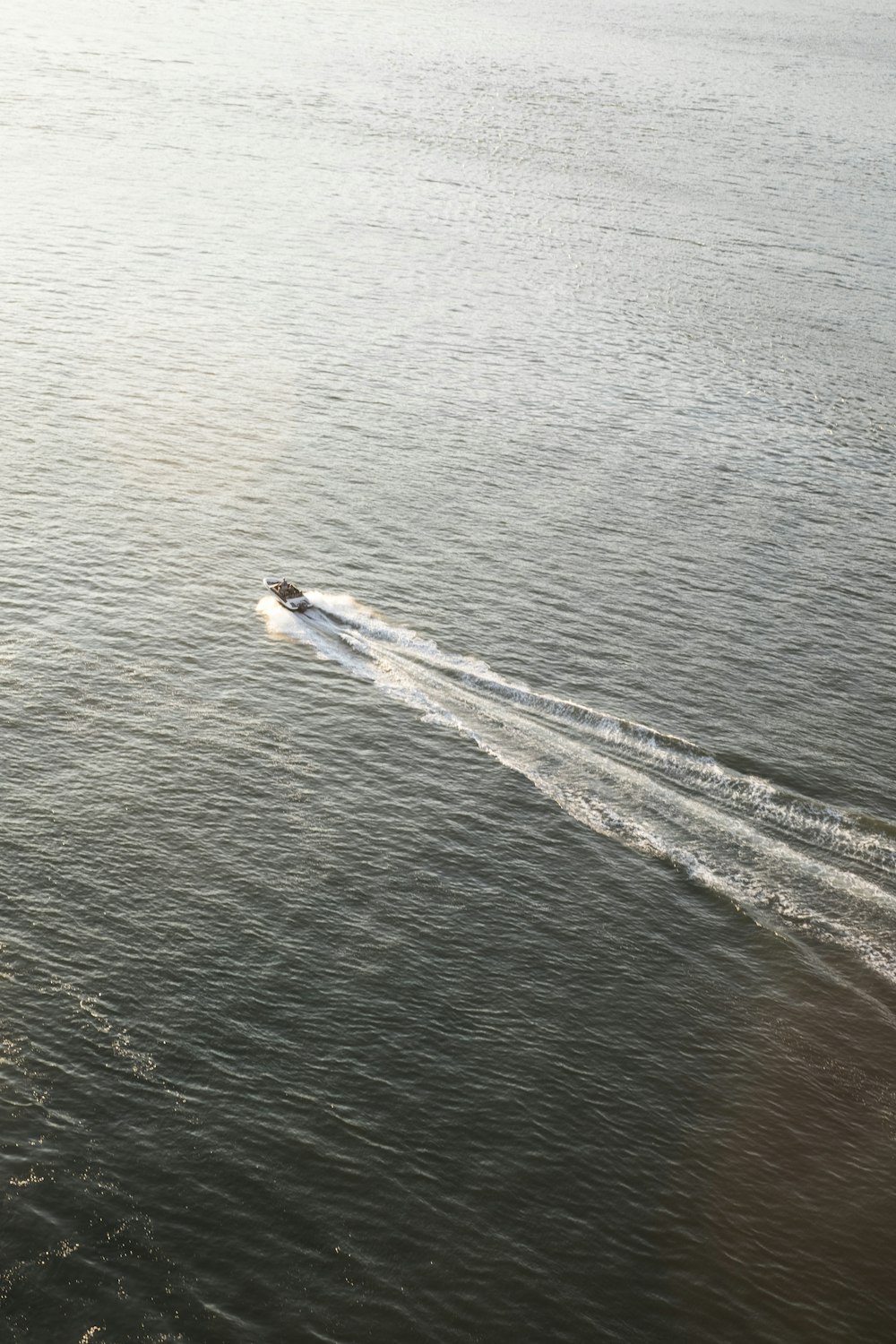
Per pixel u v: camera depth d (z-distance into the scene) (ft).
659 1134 202.08
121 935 226.38
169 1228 182.50
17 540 343.46
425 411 447.01
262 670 302.04
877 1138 204.13
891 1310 181.16
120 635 308.81
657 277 606.14
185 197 642.63
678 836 263.08
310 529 364.79
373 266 582.76
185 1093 200.54
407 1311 175.63
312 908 236.84
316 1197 188.14
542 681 306.96
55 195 620.49
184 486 381.40
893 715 304.09
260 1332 171.94
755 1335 176.76
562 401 466.70
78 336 475.31
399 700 296.51
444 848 254.47
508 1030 217.15
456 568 351.67
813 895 250.78
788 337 547.90
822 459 440.45
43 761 265.13
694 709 300.61
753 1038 220.02
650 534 378.73
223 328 497.87
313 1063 207.62
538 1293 179.11
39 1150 190.19
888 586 360.89
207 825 253.24
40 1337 169.48
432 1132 198.90
